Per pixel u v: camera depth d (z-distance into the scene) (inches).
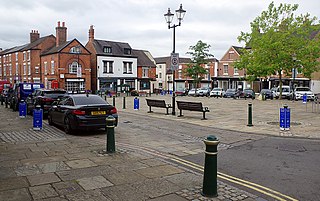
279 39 1171.9
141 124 530.6
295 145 352.2
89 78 1924.2
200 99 1466.5
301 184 216.8
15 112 770.8
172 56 641.6
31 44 2130.9
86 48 1995.6
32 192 193.8
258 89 2085.4
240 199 186.2
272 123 538.0
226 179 228.4
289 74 1250.6
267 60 1202.6
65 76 1814.7
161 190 199.3
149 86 2321.6
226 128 482.6
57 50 1800.0
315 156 298.8
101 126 412.5
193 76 2164.1
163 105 689.6
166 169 247.6
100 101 444.1
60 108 452.4
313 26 1175.6
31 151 310.2
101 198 185.0
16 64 2217.0
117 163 264.7
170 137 406.6
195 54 2108.8
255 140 384.5
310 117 630.5
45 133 429.4
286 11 1202.0
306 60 1171.3
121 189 200.5
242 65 1314.0
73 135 413.7
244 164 271.0
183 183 213.3
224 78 2220.7
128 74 2153.1
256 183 219.5
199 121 567.5
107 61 2039.9
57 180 217.3
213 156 189.2
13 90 880.3
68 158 281.0
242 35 1312.7
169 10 648.4
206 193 189.6
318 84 1844.2
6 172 236.2
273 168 257.9
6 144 346.9
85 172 237.3
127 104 1075.3
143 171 241.3
